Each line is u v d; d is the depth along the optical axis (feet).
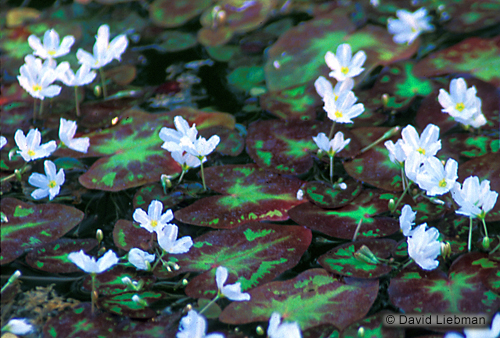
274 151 2.85
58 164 2.86
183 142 2.74
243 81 3.02
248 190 2.79
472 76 2.97
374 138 2.87
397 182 2.79
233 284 2.64
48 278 2.68
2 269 2.69
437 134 2.73
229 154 2.86
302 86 3.00
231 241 2.72
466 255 2.68
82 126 2.93
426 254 2.64
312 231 2.73
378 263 2.68
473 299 2.63
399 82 2.98
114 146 2.88
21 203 2.79
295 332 2.56
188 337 2.58
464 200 2.67
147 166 2.84
